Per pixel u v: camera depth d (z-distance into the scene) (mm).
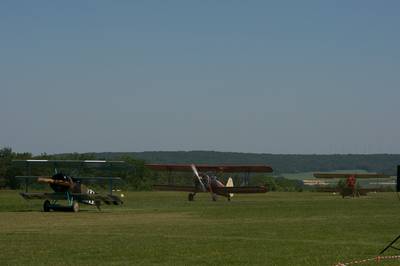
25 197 36688
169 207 41250
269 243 19016
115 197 37531
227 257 15977
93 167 37156
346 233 22219
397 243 19203
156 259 15648
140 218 30203
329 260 15516
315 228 24203
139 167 102438
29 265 14641
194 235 21516
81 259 15609
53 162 36656
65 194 35969
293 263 15055
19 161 36688
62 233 22047
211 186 55469
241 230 23391
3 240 19578
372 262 15211
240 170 57875
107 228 24250
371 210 37281
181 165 58625
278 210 37344
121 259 15641
